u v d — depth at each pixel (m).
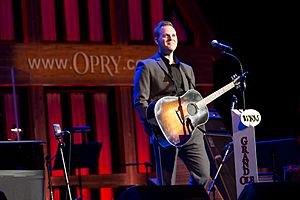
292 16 17.91
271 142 12.07
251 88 17.77
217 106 17.70
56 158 13.16
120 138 16.36
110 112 16.58
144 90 9.47
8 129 15.45
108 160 16.30
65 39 16.23
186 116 9.42
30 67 15.63
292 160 12.16
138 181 16.25
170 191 7.64
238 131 9.48
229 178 11.05
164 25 9.72
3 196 8.79
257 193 7.41
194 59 17.12
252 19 18.12
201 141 9.54
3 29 15.77
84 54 16.16
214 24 18.05
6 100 15.54
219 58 17.48
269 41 18.09
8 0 15.89
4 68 15.37
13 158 8.92
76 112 16.20
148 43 16.89
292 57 17.94
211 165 11.07
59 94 16.12
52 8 16.22
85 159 13.51
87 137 16.19
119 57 16.47
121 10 16.67
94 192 16.12
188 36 17.42
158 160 9.45
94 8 16.64
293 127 17.72
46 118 15.84
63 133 10.29
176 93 9.62
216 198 12.01
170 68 9.71
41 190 9.02
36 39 15.82
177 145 9.25
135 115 16.56
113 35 16.55
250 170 9.45
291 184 7.45
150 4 17.08
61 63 15.93
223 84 17.95
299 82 17.83
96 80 16.19
